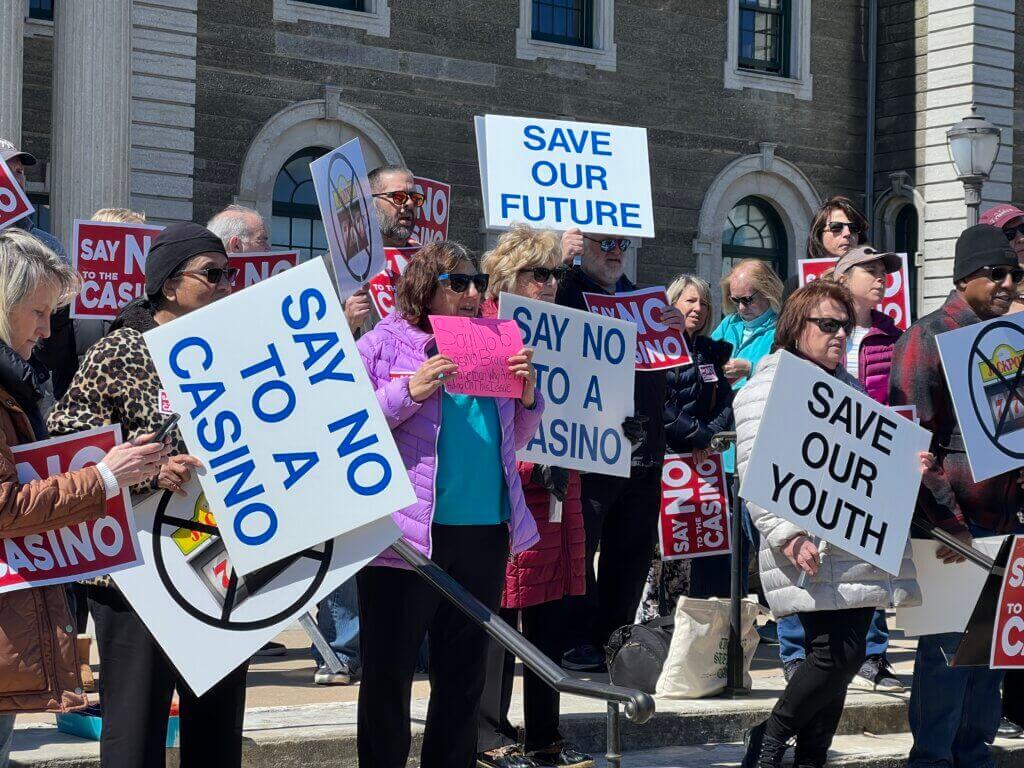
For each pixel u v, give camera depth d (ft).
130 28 43.78
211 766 13.00
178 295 13.01
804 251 63.57
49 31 46.73
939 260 63.67
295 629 25.03
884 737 20.34
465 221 54.70
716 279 60.80
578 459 16.94
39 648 11.73
